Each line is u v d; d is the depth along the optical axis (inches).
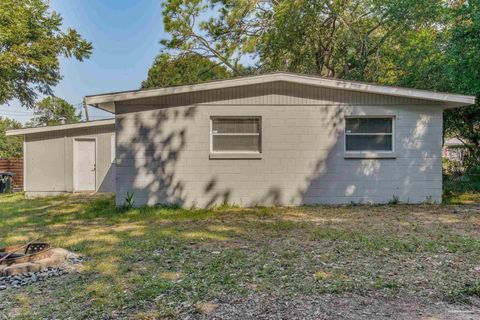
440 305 118.0
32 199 466.6
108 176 533.6
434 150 355.9
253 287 135.0
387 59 581.6
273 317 110.2
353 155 354.3
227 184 349.7
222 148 351.6
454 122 548.4
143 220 288.2
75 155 531.5
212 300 123.4
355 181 355.6
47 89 813.9
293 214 305.4
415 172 355.6
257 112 350.3
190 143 346.0
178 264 166.2
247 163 351.3
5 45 679.1
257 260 170.2
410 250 185.8
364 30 583.8
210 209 335.9
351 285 135.6
